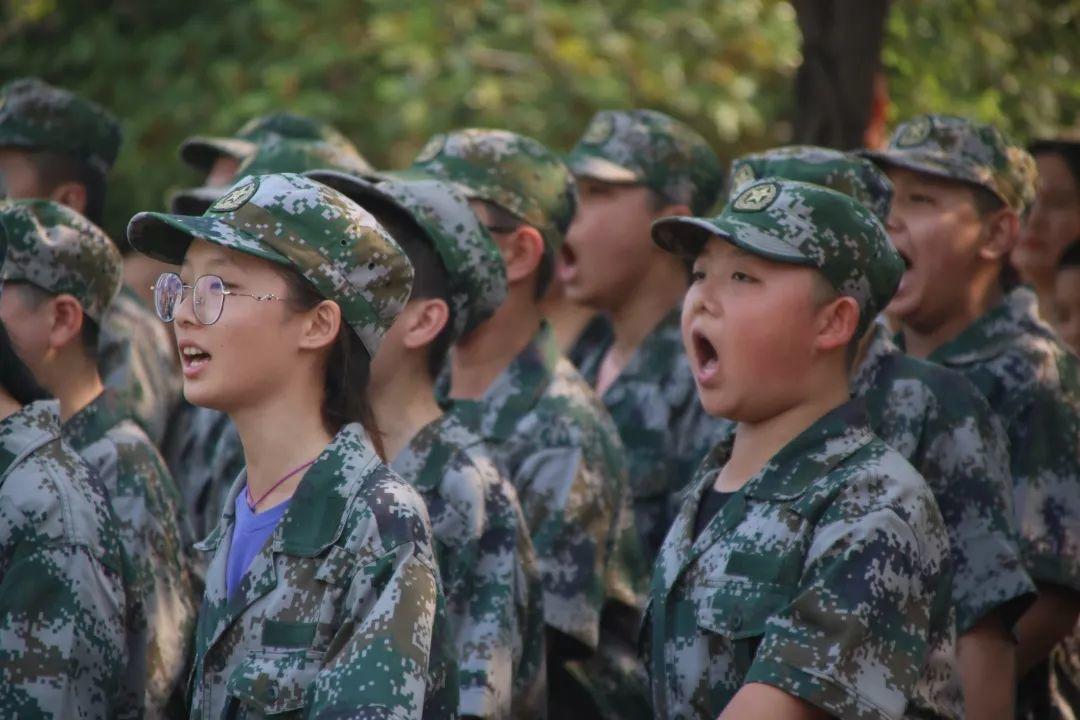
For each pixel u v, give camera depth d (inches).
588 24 784.3
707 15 803.4
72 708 269.6
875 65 467.2
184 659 323.9
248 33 812.0
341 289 249.1
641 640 286.2
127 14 837.2
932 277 366.3
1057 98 635.5
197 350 245.9
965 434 320.8
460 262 324.2
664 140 421.7
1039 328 369.1
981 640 314.7
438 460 316.8
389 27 771.4
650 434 402.9
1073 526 351.3
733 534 265.4
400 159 788.0
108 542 280.2
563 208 378.9
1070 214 472.7
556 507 347.6
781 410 270.4
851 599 247.4
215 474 410.9
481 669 306.3
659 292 418.9
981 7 614.9
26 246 331.3
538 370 364.8
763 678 244.5
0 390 282.8
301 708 237.1
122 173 796.6
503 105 764.6
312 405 252.2
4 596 268.8
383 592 238.7
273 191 249.0
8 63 837.8
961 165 364.2
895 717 244.2
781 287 266.7
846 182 336.2
